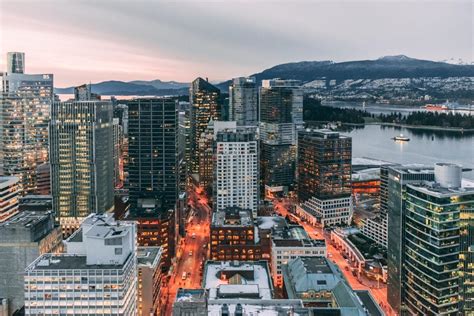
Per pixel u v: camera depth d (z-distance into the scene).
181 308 187.38
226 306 189.50
